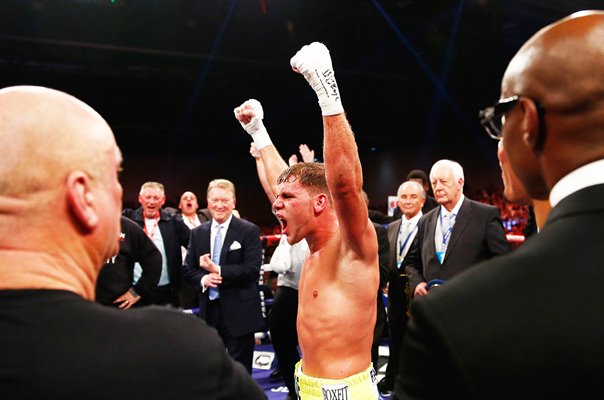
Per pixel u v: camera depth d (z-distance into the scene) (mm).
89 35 9680
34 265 729
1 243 730
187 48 10523
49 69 10648
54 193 742
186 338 747
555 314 647
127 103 12555
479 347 643
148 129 15164
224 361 766
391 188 18828
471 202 3854
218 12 9578
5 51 9922
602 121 690
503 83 791
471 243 3729
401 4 9961
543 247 704
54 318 702
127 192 17062
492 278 691
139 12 9414
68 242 757
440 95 13578
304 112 14586
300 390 1873
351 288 1808
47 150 737
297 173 1972
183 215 6555
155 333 732
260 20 10578
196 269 4297
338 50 11289
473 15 10195
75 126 768
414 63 11883
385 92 13016
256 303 4184
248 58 11055
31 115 743
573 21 731
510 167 834
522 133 754
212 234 4301
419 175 5926
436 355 659
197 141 16000
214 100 13320
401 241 4426
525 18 10266
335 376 1805
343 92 12688
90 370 676
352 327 1807
